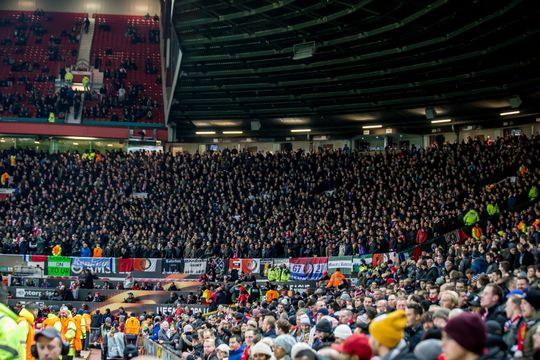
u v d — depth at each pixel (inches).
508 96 1753.2
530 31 1357.0
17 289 1578.5
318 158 1910.7
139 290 1547.7
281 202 1756.9
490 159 1620.3
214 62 1844.2
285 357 349.1
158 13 2785.4
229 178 1886.1
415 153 1809.8
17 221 1770.4
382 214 1566.2
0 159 2053.4
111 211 1796.3
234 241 1622.8
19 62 2458.2
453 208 1438.2
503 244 958.4
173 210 1777.8
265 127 2241.6
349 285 1240.2
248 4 1496.1
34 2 2778.1
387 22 1471.5
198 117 2215.8
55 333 286.2
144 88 2368.4
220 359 550.3
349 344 213.8
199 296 1499.8
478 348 182.9
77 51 2534.5
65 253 1674.5
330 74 1829.5
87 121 2215.8
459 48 1518.2
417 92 1836.9
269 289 1286.9
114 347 1104.8
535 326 315.6
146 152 2084.2
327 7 1454.2
